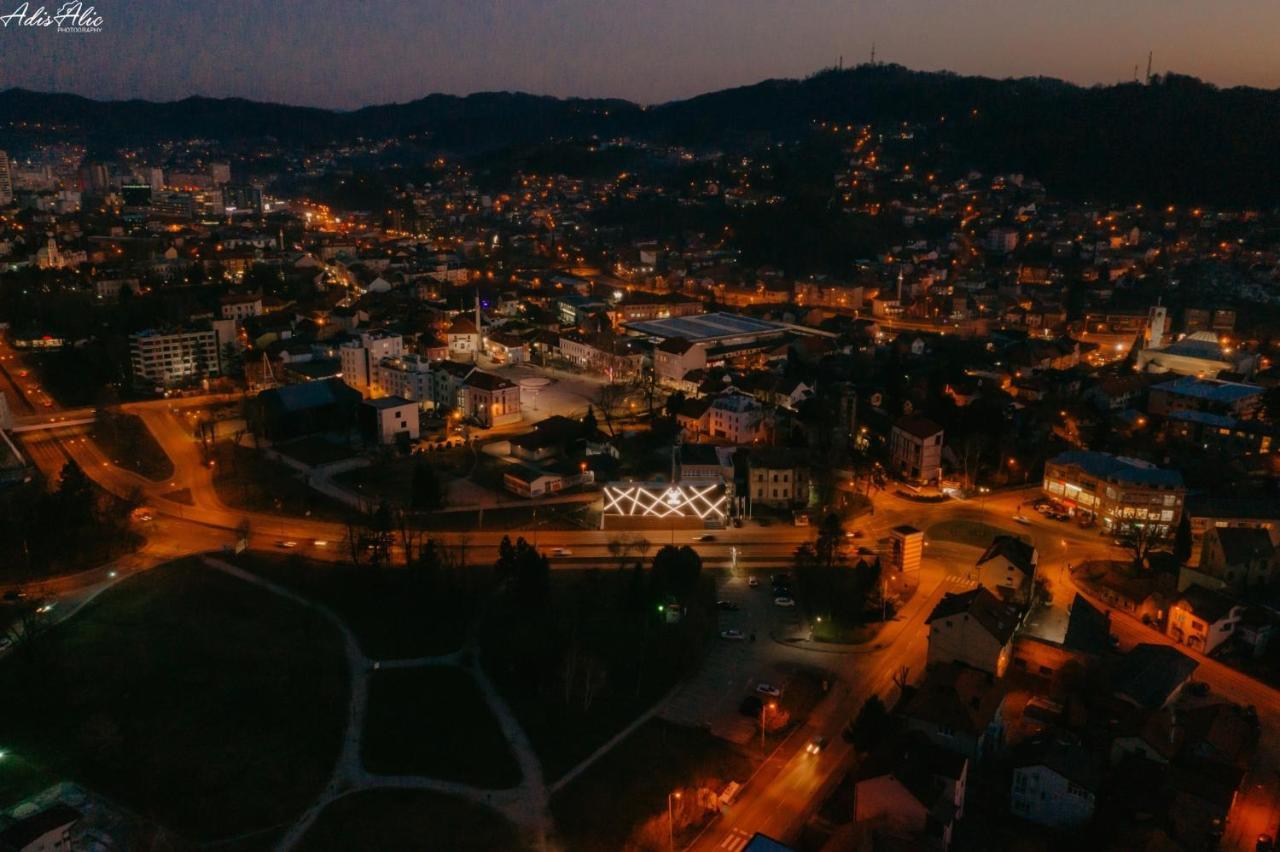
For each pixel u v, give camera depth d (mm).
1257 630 125250
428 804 100688
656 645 131500
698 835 95062
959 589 147500
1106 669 117562
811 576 147750
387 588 146625
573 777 105062
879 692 120250
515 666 125438
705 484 176125
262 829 96750
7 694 116500
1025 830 93688
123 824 96375
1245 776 99000
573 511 179875
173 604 139750
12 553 151125
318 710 116688
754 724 113688
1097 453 182625
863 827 88500
